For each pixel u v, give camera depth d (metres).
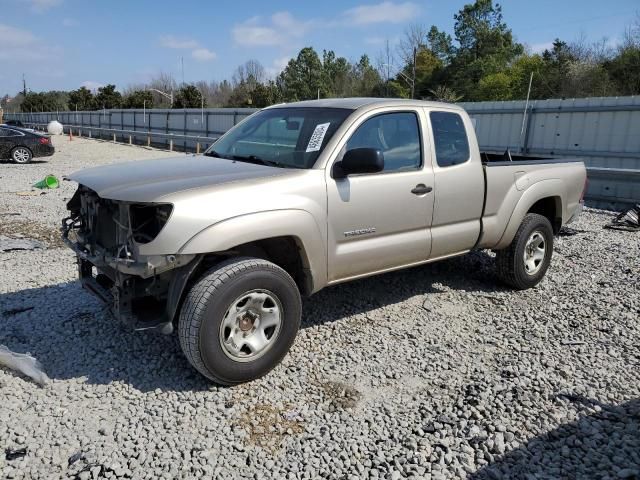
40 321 4.57
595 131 13.80
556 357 4.18
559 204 5.91
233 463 2.88
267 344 3.69
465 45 52.66
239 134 4.88
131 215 3.43
